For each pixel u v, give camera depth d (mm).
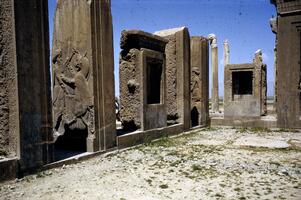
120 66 8438
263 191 4074
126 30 8109
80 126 6625
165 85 9359
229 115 13609
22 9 4805
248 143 8195
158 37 8836
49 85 5359
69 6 6762
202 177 4785
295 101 11023
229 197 3842
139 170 5238
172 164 5668
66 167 5441
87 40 6426
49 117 5348
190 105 11047
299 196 3855
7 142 4883
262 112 15312
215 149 7293
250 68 13781
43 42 5219
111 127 6824
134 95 8250
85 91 6500
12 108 4801
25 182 4523
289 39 11039
